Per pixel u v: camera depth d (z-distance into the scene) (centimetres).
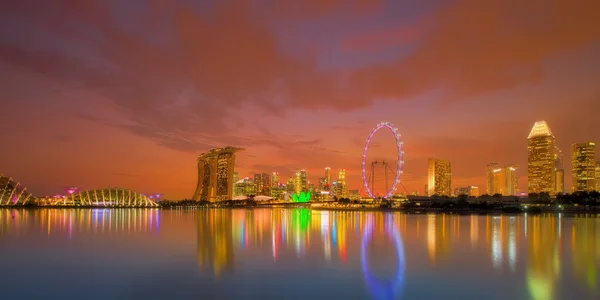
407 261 4791
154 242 6756
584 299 3181
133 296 3331
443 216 18250
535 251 5631
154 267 4481
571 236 7731
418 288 3522
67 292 3462
